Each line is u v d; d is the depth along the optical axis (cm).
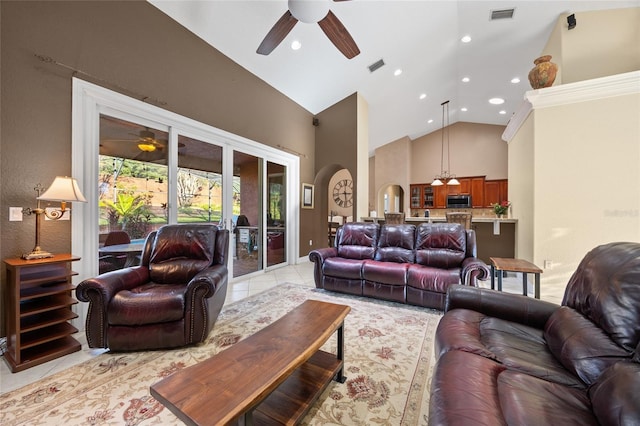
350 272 338
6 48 206
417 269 307
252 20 339
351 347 215
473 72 552
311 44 400
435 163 917
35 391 161
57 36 231
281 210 528
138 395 158
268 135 474
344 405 151
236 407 95
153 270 256
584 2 346
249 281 416
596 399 94
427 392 162
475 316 175
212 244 273
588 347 117
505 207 512
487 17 396
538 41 436
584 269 151
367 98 604
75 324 241
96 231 260
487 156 858
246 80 428
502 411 93
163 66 311
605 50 352
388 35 418
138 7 287
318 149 606
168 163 327
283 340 142
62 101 234
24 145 215
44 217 226
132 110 284
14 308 183
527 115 385
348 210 855
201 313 211
